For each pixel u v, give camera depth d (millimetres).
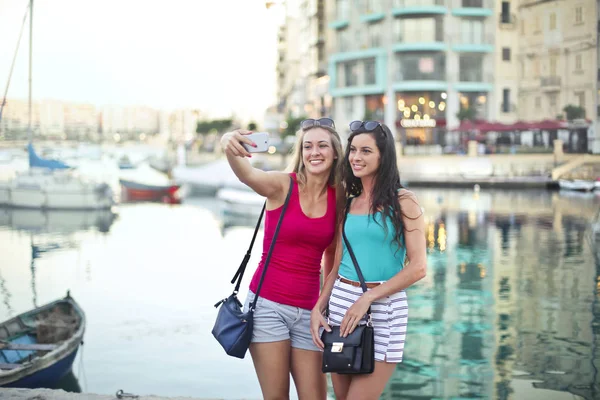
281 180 3256
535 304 12320
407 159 43438
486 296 13070
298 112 74375
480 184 39844
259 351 3293
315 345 3332
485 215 27219
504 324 10922
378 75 52719
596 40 47406
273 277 3277
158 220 29797
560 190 37688
